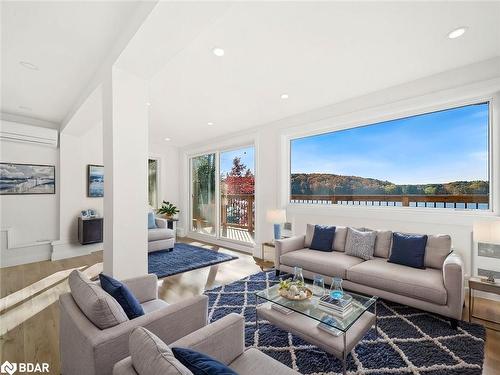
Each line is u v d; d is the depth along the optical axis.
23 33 1.97
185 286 3.25
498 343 1.98
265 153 4.73
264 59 2.50
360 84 3.12
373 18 1.92
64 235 4.67
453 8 1.82
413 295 2.35
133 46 1.84
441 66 2.70
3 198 4.16
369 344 1.98
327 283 2.97
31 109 3.88
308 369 1.72
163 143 6.61
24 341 2.07
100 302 1.26
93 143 5.09
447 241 2.66
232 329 1.29
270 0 1.71
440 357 1.82
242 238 5.47
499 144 2.66
